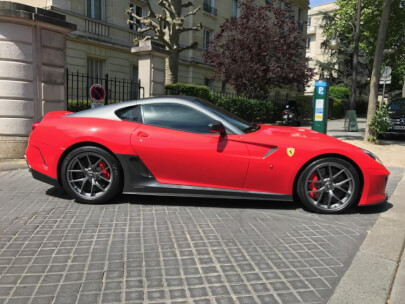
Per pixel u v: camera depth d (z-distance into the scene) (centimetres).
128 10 1419
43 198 441
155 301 224
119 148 405
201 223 363
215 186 405
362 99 3569
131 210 401
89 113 436
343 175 398
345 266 276
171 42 1434
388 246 313
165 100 428
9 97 694
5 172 589
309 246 312
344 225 366
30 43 709
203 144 399
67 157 414
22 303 219
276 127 475
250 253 295
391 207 431
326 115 810
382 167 397
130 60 1850
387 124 1034
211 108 428
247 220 375
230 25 1641
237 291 237
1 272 257
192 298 228
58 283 243
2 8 667
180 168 404
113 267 267
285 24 1650
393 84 3753
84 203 421
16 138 708
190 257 286
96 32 1661
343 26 2112
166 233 335
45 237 320
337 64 3241
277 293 235
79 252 291
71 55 1550
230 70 1597
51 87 752
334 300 228
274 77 1584
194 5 2195
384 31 980
